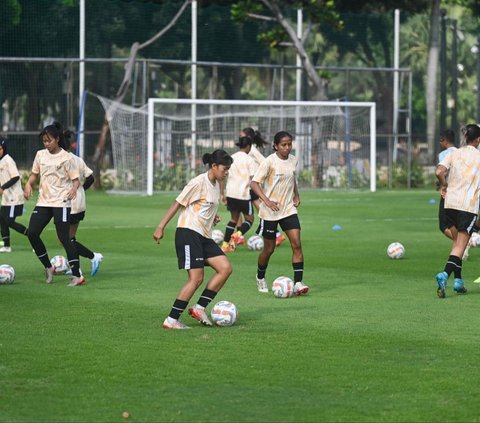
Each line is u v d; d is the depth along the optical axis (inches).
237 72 4468.5
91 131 4094.5
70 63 4136.3
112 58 4325.8
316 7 4439.0
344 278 1571.1
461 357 989.8
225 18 4554.6
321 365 952.3
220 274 1150.3
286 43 4517.7
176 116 4229.8
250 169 1998.0
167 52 4451.3
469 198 1409.9
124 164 3946.9
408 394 850.8
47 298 1359.5
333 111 4242.1
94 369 932.0
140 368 937.5
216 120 4313.5
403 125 4650.6
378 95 4717.0
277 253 1931.6
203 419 776.3
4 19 4180.6
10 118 4116.6
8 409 802.2
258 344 1046.4
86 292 1414.9
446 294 1403.8
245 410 800.9
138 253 1919.3
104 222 2620.6
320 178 4269.2
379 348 1029.8
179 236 1136.2
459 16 6766.7
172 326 1131.3
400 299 1358.3
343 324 1165.1
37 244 1493.6
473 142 1434.5
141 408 806.5
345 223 2630.4
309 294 1403.8
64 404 817.5
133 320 1186.0
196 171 4151.1
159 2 4589.1
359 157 4394.7
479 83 5270.7
